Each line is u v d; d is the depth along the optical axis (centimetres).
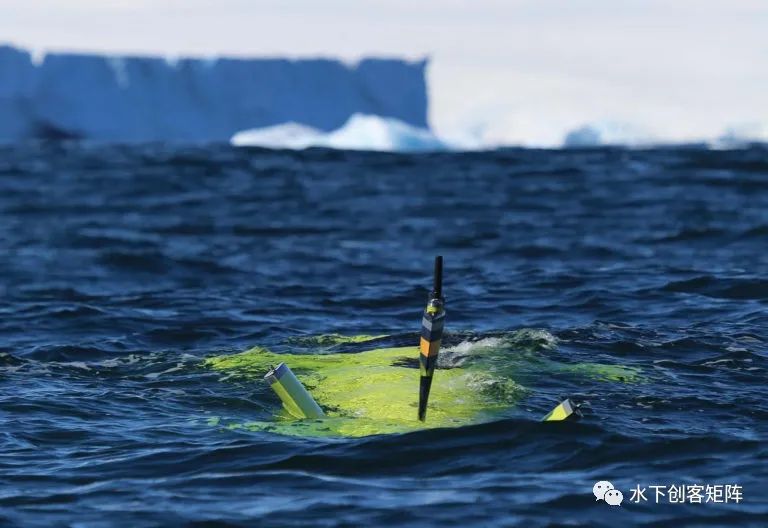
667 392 3162
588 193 10269
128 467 2580
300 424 2870
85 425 2923
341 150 16475
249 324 4497
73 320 4581
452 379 3216
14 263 6556
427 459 2588
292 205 9838
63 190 11544
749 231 7275
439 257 2809
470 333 3831
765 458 2581
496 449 2639
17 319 4619
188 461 2614
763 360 3559
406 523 2227
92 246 7356
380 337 3941
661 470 2506
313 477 2488
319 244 7344
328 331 4359
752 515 2253
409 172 13100
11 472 2552
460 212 9081
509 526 2206
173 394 3234
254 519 2252
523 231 7762
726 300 4731
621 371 3372
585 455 2600
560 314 4594
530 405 3019
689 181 11056
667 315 4462
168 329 4394
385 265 6338
